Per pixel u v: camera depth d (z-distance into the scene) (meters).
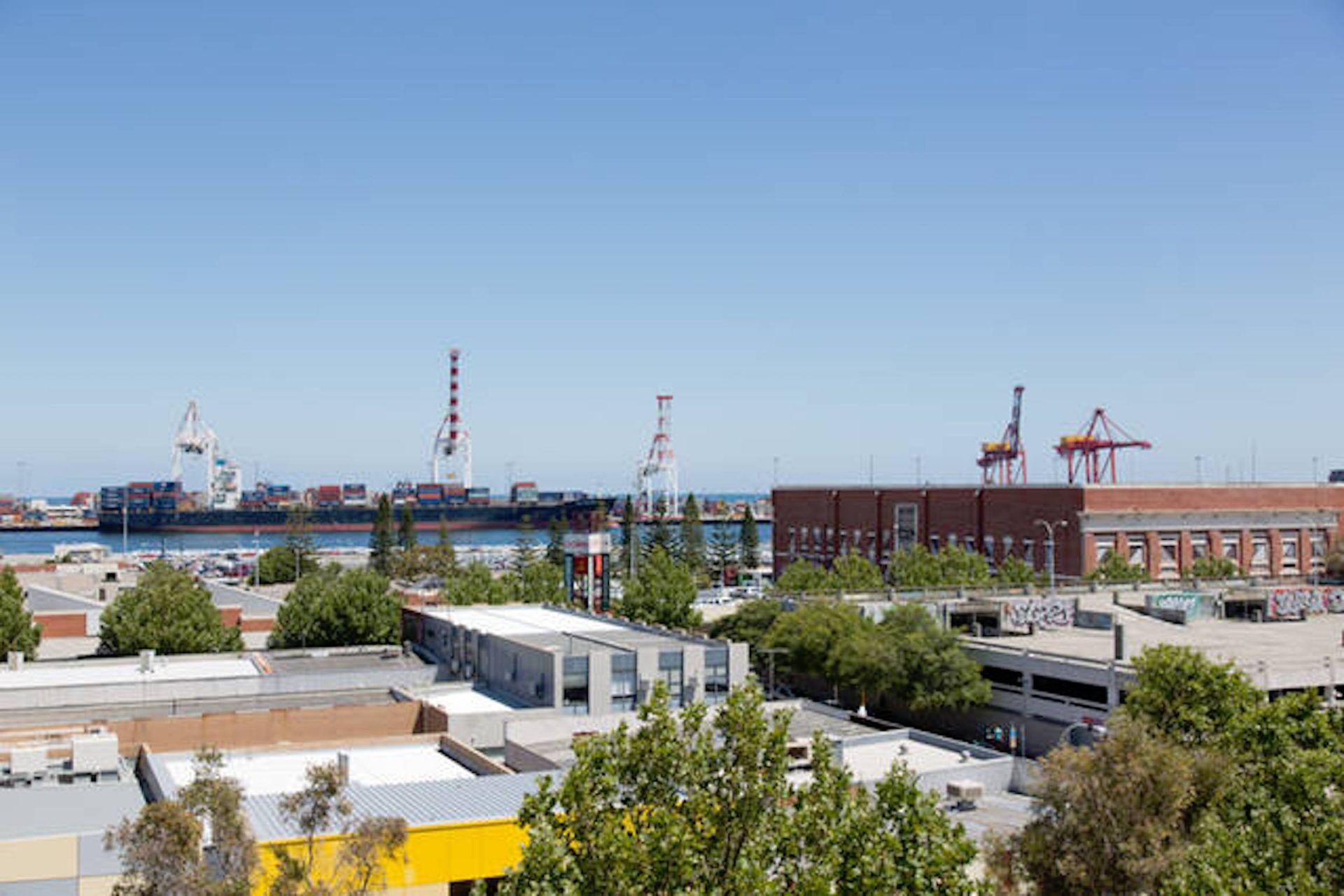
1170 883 33.62
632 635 89.44
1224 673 50.97
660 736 28.72
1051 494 145.50
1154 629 100.56
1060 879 40.28
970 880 29.78
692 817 27.72
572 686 74.00
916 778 30.77
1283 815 35.88
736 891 26.47
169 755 56.78
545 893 25.77
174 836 30.30
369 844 32.41
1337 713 45.81
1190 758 42.09
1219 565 137.75
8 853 36.84
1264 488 152.62
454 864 40.38
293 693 83.06
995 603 101.31
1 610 96.56
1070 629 103.12
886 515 174.62
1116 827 39.38
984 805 61.94
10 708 75.69
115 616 104.81
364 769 57.00
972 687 87.56
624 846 25.95
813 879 26.00
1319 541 155.38
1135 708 51.44
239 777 53.94
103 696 77.69
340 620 113.62
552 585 136.62
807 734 72.69
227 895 30.11
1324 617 109.81
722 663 79.31
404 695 80.44
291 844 35.94
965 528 160.00
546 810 27.52
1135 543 144.00
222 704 80.00
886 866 27.06
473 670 87.56
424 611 107.44
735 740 28.92
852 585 128.00
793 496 194.88
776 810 28.67
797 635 96.44
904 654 89.25
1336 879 33.00
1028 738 87.19
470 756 57.56
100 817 40.38
